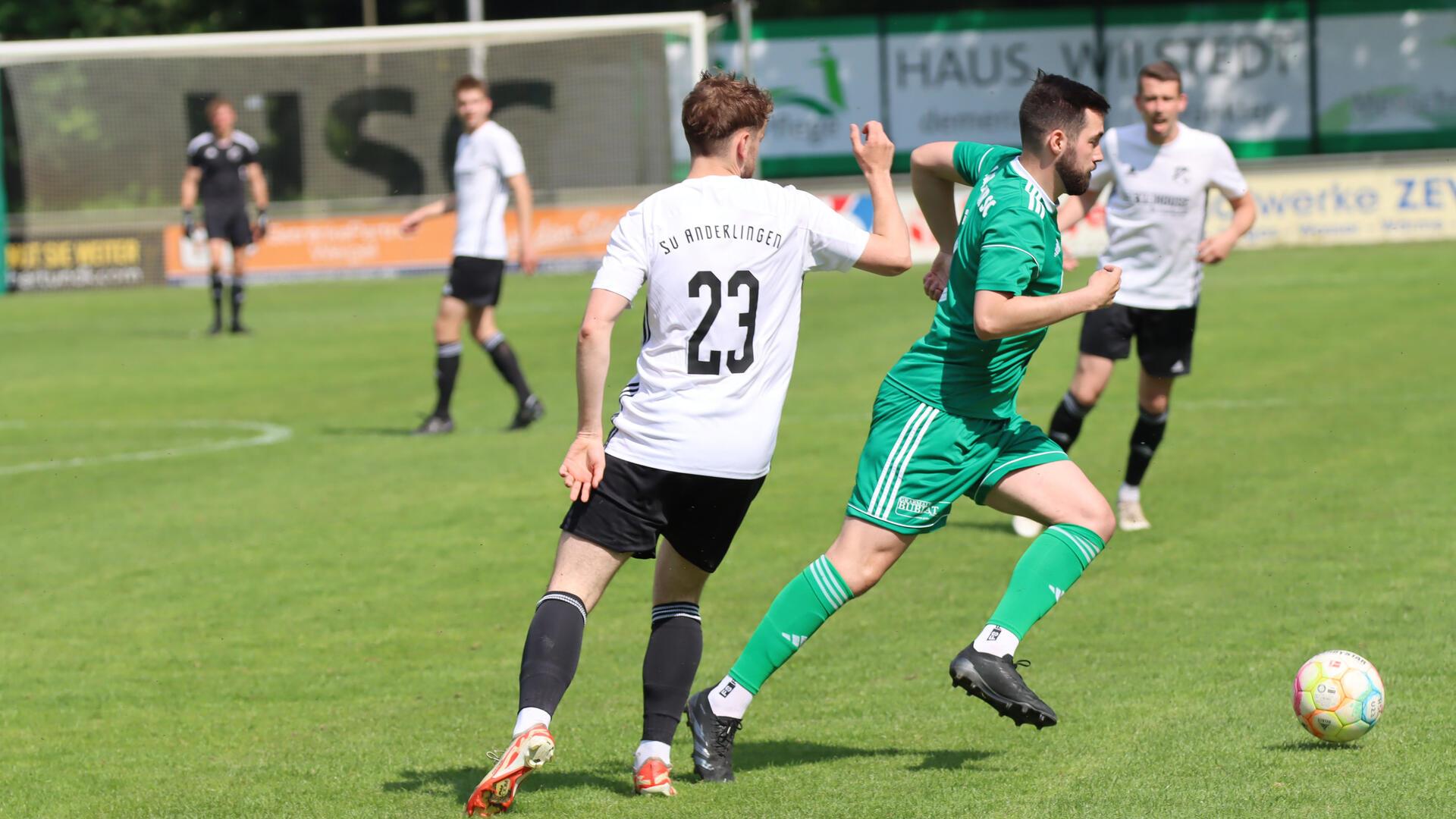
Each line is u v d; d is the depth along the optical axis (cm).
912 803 1096
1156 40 8212
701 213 1110
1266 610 1680
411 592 1945
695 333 1108
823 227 1146
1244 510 2238
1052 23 8238
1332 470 2495
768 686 1493
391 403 3744
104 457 3061
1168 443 2839
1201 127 8288
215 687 1556
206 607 1888
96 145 7581
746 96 1136
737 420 1116
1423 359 3725
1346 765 1143
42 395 4044
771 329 1130
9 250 7125
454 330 3216
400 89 7650
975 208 1210
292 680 1577
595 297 1100
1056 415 2234
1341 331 4247
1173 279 2131
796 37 8338
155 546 2241
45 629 1798
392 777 1234
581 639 1113
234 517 2434
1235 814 1041
